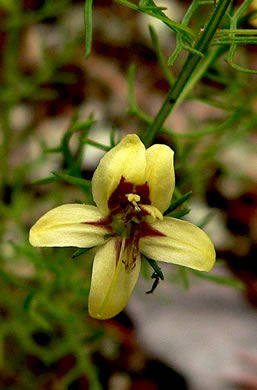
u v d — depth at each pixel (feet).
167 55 0.65
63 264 0.35
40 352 0.38
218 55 0.30
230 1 0.25
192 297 0.48
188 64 0.27
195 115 0.56
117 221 0.26
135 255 0.26
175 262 0.26
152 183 0.26
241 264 0.52
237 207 0.53
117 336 0.45
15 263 0.41
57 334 0.41
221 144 0.37
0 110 0.43
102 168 0.26
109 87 0.61
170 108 0.27
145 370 0.44
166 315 0.47
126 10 0.67
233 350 0.46
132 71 0.32
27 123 0.55
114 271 0.26
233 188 0.53
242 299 0.49
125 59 0.64
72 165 0.30
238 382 0.44
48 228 0.26
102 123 0.57
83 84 0.60
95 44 0.64
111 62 0.64
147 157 0.26
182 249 0.26
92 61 0.62
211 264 0.26
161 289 0.48
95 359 0.44
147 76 0.64
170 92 0.27
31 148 0.50
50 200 0.42
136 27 0.66
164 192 0.26
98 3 0.67
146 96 0.62
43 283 0.38
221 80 0.34
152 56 0.65
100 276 0.26
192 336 0.46
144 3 0.25
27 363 0.42
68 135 0.29
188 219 0.51
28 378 0.42
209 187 0.51
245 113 0.35
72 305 0.41
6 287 0.39
